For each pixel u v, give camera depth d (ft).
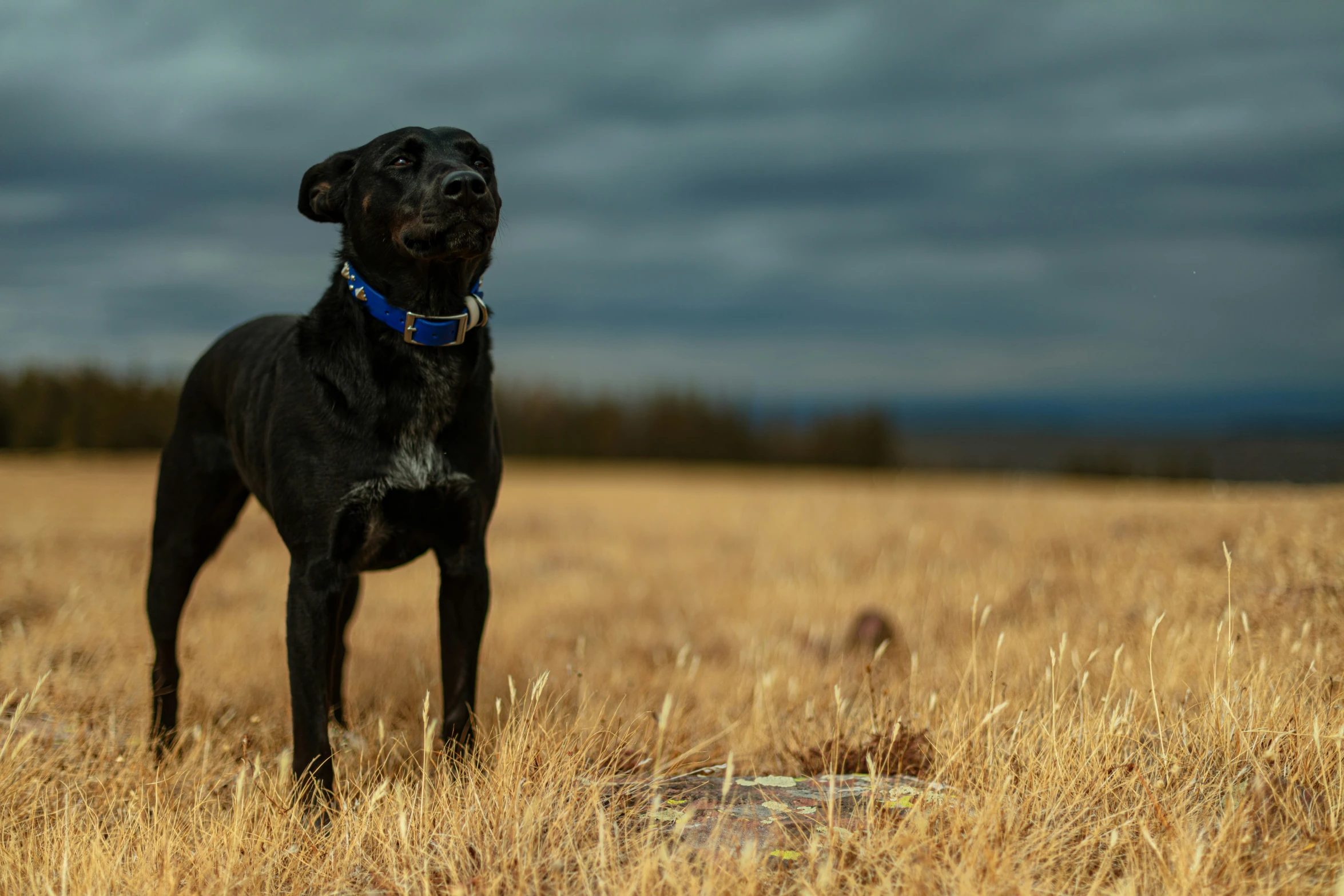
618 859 7.34
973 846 6.97
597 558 32.60
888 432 233.35
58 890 7.47
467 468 10.68
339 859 7.89
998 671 13.66
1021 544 26.25
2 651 13.97
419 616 22.80
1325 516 17.51
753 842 7.23
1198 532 21.29
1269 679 10.00
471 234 9.97
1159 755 8.66
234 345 12.74
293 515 10.40
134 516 40.06
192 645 15.60
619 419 229.04
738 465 228.43
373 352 10.31
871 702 11.24
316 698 9.95
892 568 26.00
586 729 9.67
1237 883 6.62
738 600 23.86
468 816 7.96
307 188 11.51
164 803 9.20
